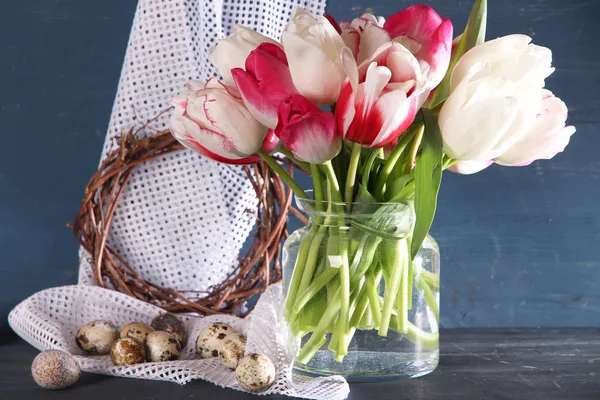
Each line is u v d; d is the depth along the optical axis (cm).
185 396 94
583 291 126
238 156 91
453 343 112
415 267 94
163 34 112
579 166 125
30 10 122
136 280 115
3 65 123
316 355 94
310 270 93
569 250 126
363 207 91
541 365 103
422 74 85
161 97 113
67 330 108
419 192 87
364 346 94
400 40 87
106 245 113
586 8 123
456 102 85
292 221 125
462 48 91
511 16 124
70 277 124
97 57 123
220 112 88
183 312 114
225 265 115
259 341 99
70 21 123
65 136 124
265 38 91
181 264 115
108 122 124
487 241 126
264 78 86
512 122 85
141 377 99
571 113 124
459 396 93
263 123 87
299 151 85
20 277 124
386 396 93
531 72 87
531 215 125
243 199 115
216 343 103
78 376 97
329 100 87
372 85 82
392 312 93
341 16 124
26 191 124
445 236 126
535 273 126
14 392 96
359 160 93
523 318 126
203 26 112
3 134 123
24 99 123
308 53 84
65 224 124
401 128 84
